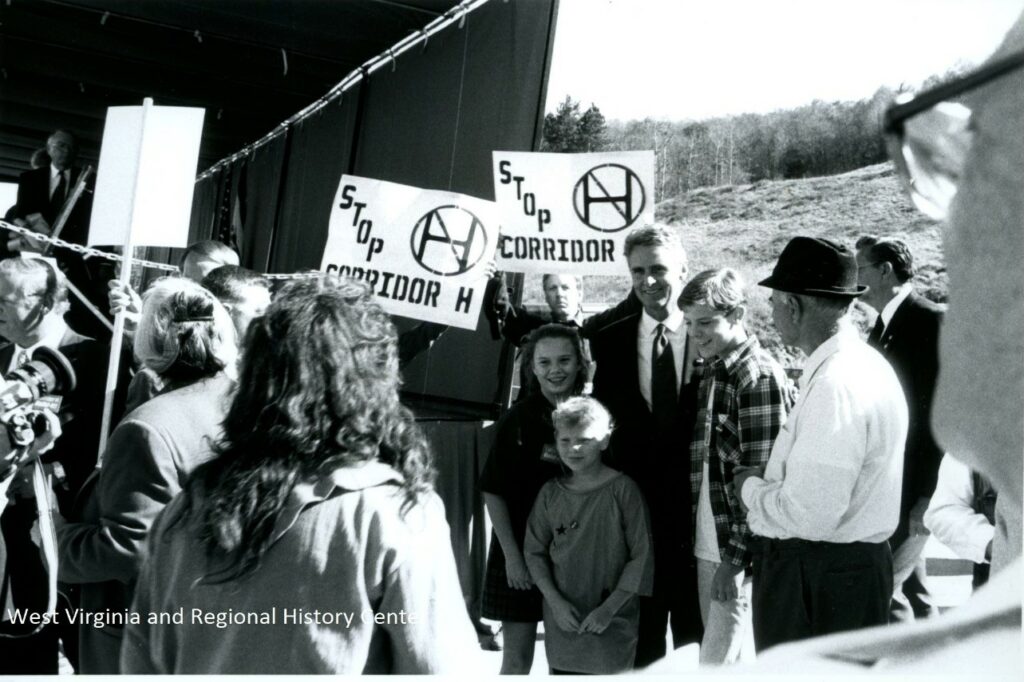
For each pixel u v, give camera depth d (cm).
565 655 319
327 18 569
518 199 398
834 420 258
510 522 343
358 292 170
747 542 308
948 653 40
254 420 162
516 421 347
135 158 370
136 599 164
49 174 583
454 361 523
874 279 352
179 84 729
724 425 315
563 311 412
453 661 155
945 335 44
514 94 497
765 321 806
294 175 811
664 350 347
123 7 564
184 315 233
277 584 152
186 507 161
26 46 668
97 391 325
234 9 562
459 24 548
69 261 573
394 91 617
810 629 262
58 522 253
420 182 570
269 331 163
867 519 262
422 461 166
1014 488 41
